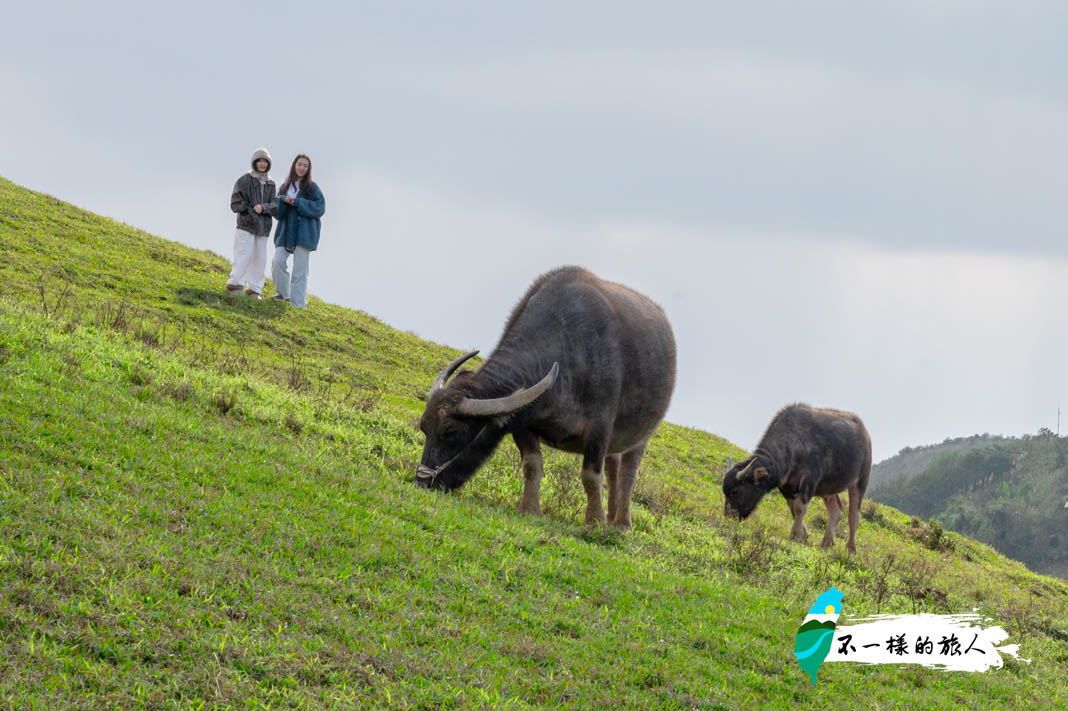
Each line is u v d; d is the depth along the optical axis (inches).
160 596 470.0
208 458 687.7
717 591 732.7
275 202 1510.8
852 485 1270.9
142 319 1164.5
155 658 424.8
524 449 846.5
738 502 1199.6
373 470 816.9
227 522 575.5
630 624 607.8
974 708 650.8
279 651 454.0
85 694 391.9
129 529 530.9
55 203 1743.4
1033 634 925.2
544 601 605.0
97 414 701.3
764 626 678.5
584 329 845.2
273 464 717.3
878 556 1274.6
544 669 512.4
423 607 544.7
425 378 1451.8
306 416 929.5
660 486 1268.5
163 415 758.5
